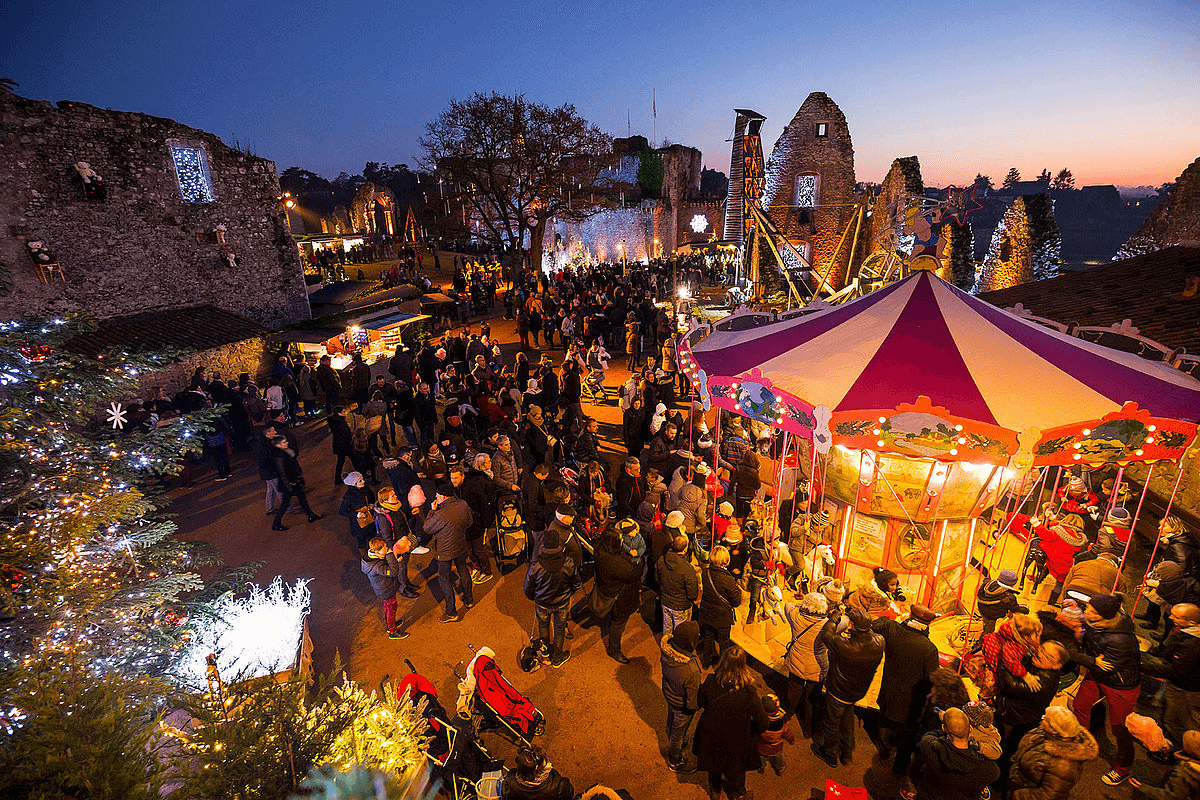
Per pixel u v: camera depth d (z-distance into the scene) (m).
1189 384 5.96
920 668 4.88
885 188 25.42
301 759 3.80
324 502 10.71
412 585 8.18
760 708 4.62
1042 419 5.30
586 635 7.18
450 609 7.39
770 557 6.85
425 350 15.96
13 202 13.21
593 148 34.34
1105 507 8.51
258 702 3.96
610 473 11.51
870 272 13.60
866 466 6.54
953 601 6.77
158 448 5.33
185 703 3.98
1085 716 5.19
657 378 12.78
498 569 8.50
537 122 32.41
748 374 6.43
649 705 6.17
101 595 4.76
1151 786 4.94
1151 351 8.95
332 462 12.51
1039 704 4.79
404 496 9.04
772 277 27.09
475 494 8.16
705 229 63.84
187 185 16.80
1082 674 5.30
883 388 5.76
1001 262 22.41
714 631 6.21
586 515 8.29
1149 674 5.76
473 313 28.30
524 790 4.19
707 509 8.01
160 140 15.79
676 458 9.61
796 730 5.79
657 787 5.29
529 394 12.34
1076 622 5.32
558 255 43.56
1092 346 6.77
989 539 7.87
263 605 6.39
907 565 6.78
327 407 14.95
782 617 6.66
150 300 15.86
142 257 15.61
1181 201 14.34
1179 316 9.90
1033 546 7.42
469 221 41.38
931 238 7.00
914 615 4.99
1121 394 5.61
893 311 6.74
